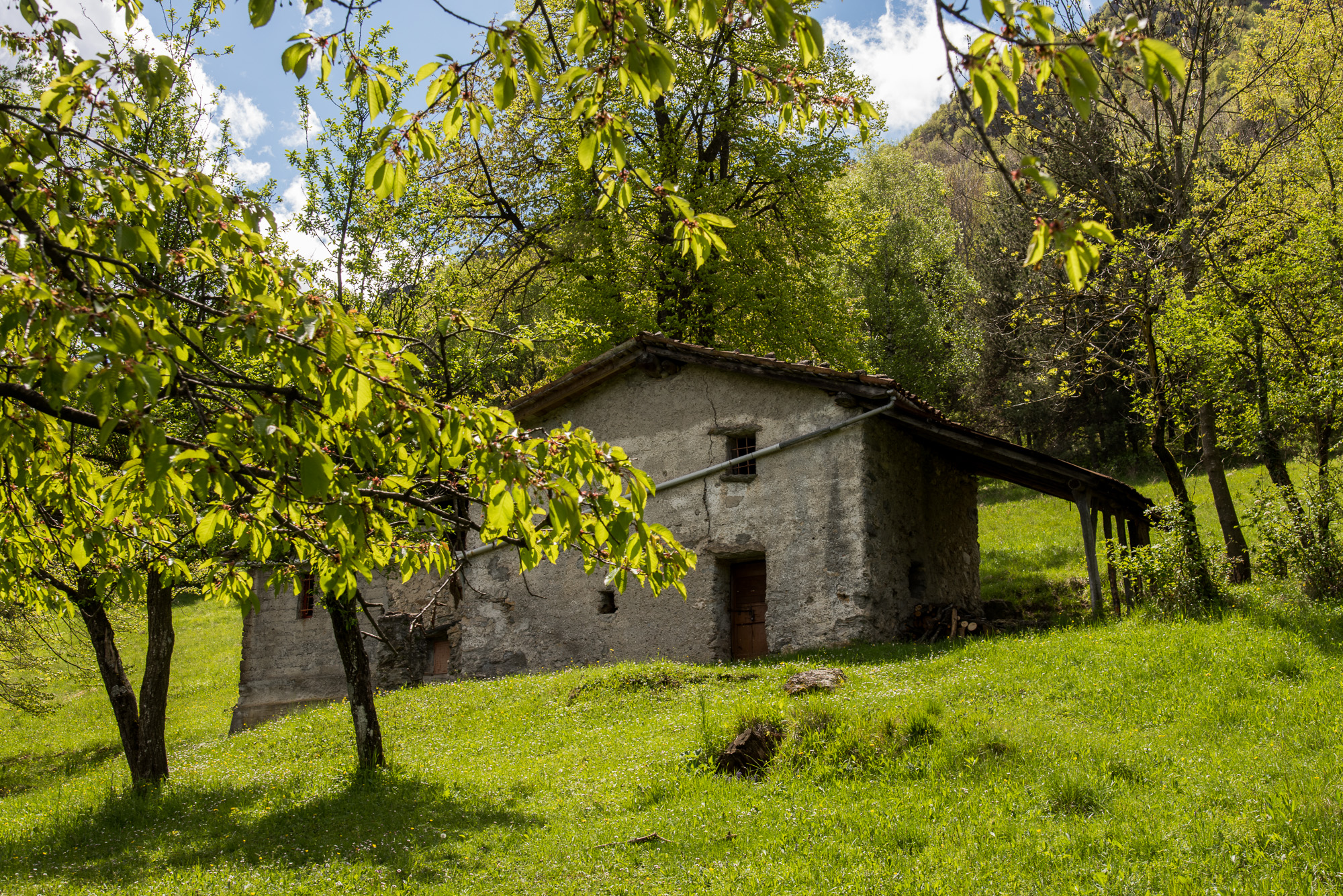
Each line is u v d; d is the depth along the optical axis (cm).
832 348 2645
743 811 868
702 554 1770
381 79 421
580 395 1958
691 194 2370
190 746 1898
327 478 387
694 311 2505
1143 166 1803
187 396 449
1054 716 1052
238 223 503
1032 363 2198
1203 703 1035
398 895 743
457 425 443
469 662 1947
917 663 1348
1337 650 1155
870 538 1639
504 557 1953
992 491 3572
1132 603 1697
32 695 2398
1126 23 295
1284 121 1812
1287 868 636
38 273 435
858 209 2809
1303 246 1517
